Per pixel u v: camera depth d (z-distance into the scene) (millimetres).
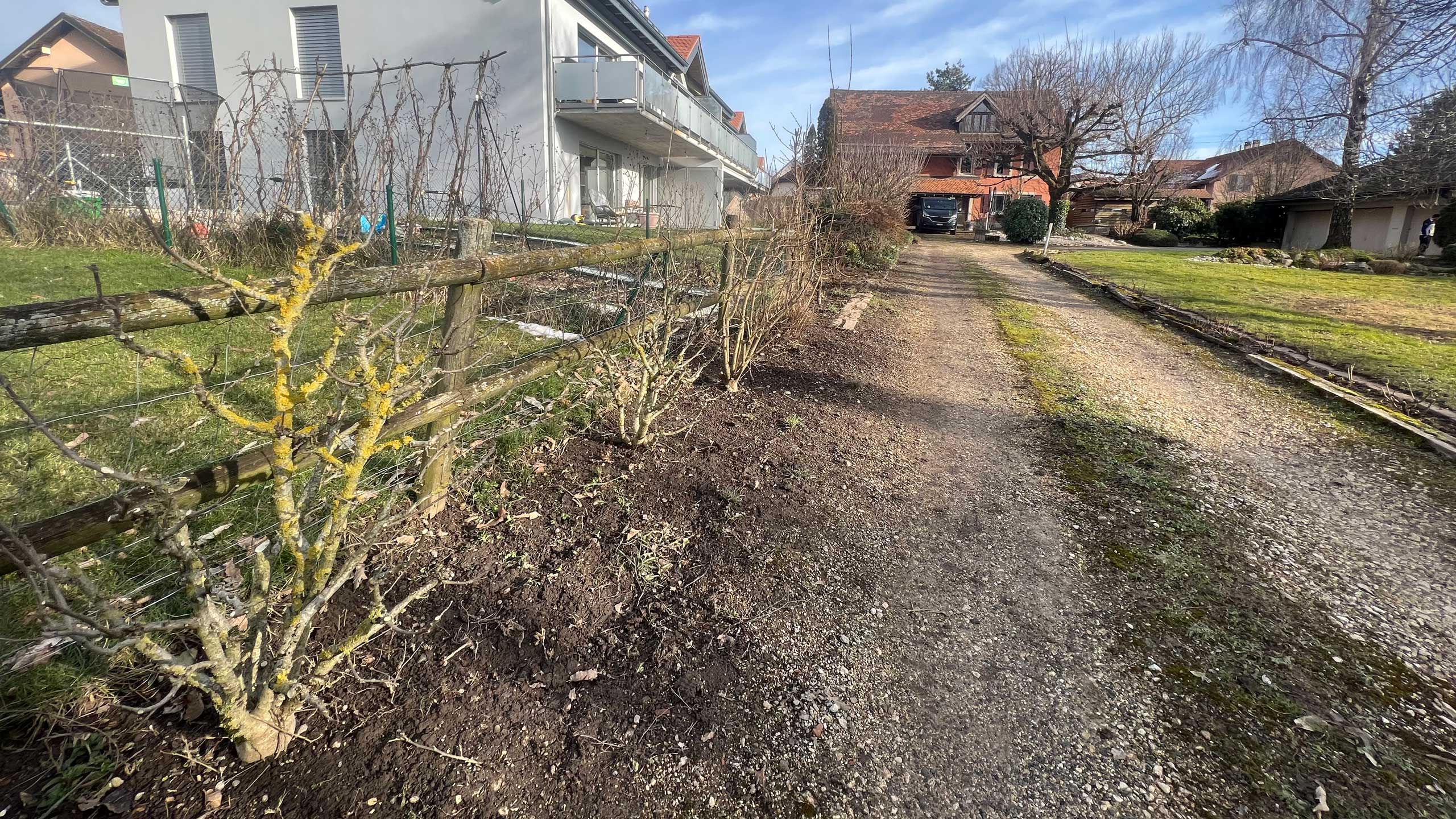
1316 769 2027
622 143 19062
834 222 11773
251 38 15492
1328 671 2443
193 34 16109
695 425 4273
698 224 10594
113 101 9789
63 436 3352
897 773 1998
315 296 2039
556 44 14867
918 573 2961
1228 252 19406
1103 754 2072
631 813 1848
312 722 2043
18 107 8836
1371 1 13797
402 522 2881
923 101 38125
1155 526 3465
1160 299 10805
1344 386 6066
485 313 6145
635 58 14688
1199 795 1939
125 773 1839
